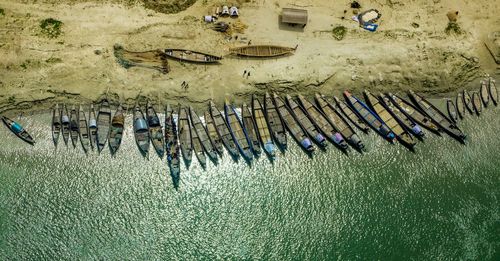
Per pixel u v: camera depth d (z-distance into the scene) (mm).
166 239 65750
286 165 71938
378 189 71312
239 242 66562
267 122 73812
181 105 73812
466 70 80312
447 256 67250
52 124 70750
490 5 85625
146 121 71875
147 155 70250
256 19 80062
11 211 65250
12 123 69938
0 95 71375
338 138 73125
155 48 76000
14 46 73938
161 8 79250
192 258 65062
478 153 75000
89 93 72688
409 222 69312
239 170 70875
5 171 67562
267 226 67875
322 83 77188
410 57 79875
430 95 79188
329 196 70438
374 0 84000
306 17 79188
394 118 76312
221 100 74688
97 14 77625
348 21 81688
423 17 83312
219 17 79500
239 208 68688
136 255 64500
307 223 68500
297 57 78000
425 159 73938
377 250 67312
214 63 76062
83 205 66688
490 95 79688
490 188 72312
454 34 82438
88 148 69812
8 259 62625
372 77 78438
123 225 66062
